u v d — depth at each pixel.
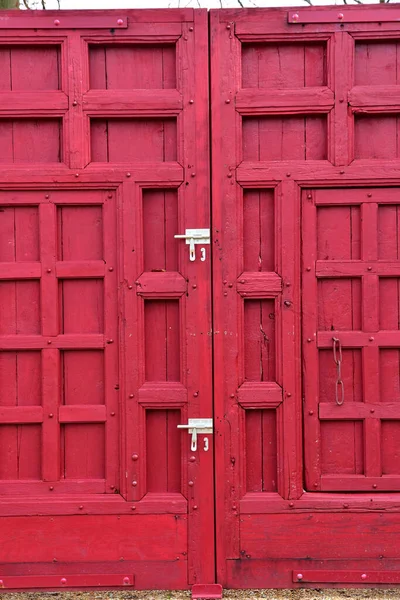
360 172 3.17
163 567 3.18
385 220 3.21
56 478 3.19
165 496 3.19
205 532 3.17
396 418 3.19
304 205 3.21
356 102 3.16
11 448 3.22
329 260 3.21
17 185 3.17
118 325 3.19
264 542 3.18
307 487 3.20
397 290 3.22
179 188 3.18
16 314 3.21
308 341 3.20
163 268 3.21
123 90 3.19
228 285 3.18
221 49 3.17
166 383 3.20
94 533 3.19
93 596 3.12
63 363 3.22
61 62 3.18
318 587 3.18
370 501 3.18
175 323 3.22
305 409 3.20
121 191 3.18
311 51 3.21
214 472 3.18
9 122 3.22
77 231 3.21
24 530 3.19
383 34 3.16
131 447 3.17
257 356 3.22
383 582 3.17
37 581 3.16
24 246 3.21
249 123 3.22
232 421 3.18
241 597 3.09
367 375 3.19
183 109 3.16
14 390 3.21
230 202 3.18
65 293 3.21
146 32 3.16
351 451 3.22
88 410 3.19
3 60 3.21
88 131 3.18
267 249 3.22
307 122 3.21
